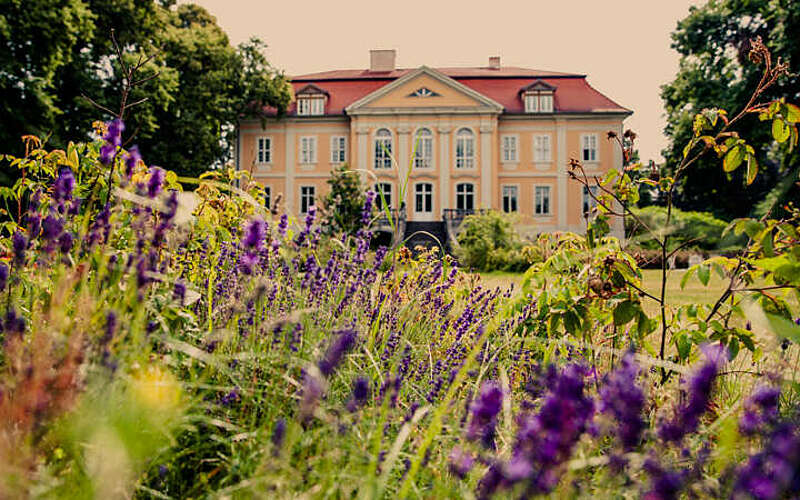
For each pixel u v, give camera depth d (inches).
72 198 67.6
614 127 1386.6
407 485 41.6
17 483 34.9
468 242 807.7
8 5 489.4
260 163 1424.7
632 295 90.7
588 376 70.9
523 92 1430.9
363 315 97.0
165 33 970.7
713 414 62.9
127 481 39.4
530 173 1400.1
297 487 47.6
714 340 83.2
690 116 836.6
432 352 99.3
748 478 34.8
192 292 73.4
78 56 714.8
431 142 1380.4
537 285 97.9
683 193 1017.5
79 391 42.3
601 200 102.3
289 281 87.3
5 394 40.4
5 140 491.2
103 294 56.5
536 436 36.6
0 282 56.7
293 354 65.6
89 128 706.8
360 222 106.5
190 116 1000.9
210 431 58.0
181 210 74.8
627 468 40.9
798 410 51.9
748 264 86.6
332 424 49.2
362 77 1545.3
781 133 85.8
